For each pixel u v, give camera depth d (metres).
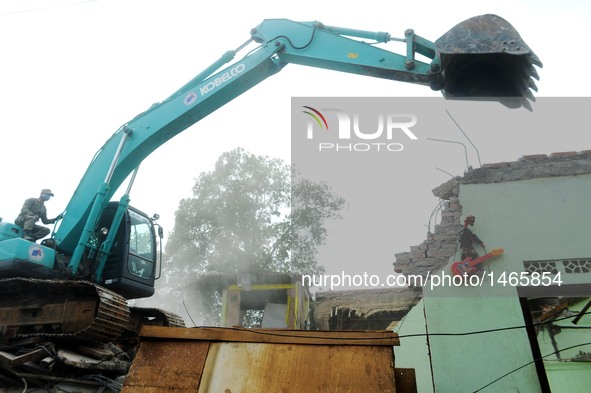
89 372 7.95
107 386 7.68
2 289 8.85
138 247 9.77
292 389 4.16
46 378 7.21
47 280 8.23
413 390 4.18
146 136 9.00
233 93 8.83
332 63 7.50
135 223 9.84
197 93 8.77
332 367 4.21
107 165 9.20
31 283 8.43
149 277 9.93
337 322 11.77
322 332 4.41
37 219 9.18
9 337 8.45
